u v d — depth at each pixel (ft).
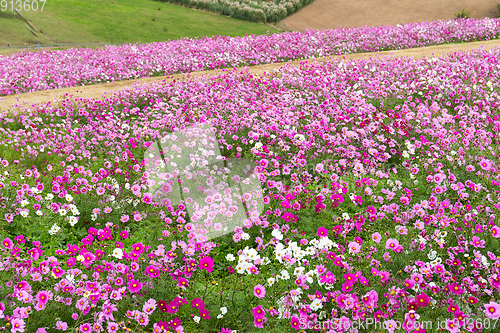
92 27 115.03
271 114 29.01
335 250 16.56
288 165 23.49
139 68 54.75
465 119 28.35
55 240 17.69
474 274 14.60
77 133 31.24
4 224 17.67
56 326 11.94
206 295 14.07
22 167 25.90
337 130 28.78
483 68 41.06
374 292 12.92
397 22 127.85
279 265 16.01
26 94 44.34
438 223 17.39
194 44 69.10
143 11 135.13
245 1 146.51
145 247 14.82
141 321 12.05
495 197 19.80
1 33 100.37
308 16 137.49
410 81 38.29
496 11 127.44
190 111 31.17
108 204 20.08
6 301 12.53
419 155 24.73
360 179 22.25
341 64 44.09
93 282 12.76
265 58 59.77
